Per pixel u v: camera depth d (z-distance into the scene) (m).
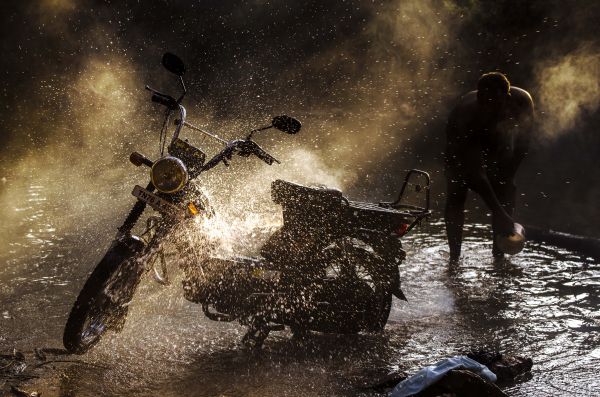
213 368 4.33
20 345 4.56
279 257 4.72
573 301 5.62
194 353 4.55
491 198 6.61
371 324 4.83
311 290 4.71
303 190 4.76
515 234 6.39
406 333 4.96
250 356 4.53
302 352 4.62
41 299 5.39
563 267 6.56
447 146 6.89
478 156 6.70
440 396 3.82
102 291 4.23
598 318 5.23
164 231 4.36
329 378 4.22
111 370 4.25
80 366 4.29
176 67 4.55
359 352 4.63
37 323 4.92
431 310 5.43
